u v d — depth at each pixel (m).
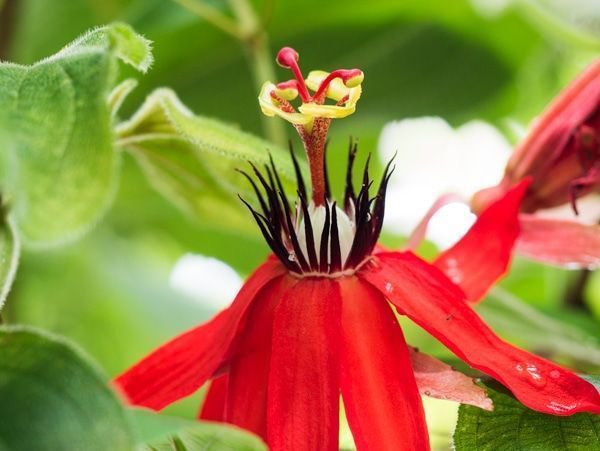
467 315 0.35
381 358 0.34
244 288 0.35
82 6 0.54
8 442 0.28
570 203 0.40
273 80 0.49
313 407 0.33
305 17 0.54
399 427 0.33
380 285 0.35
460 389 0.34
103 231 0.59
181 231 0.59
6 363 0.29
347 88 0.36
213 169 0.39
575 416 0.35
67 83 0.30
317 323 0.34
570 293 0.49
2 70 0.31
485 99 0.57
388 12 0.54
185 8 0.51
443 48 0.56
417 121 0.59
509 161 0.41
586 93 0.40
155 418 0.30
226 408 0.34
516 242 0.40
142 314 0.58
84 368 0.29
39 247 0.30
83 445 0.28
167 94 0.36
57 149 0.30
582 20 0.49
